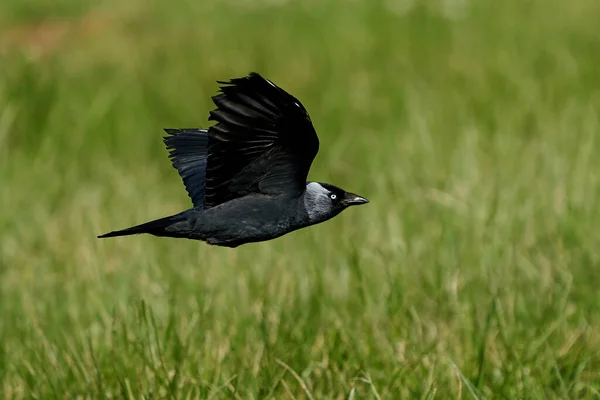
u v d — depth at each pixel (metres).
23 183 15.53
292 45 20.81
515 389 8.93
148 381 8.99
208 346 9.50
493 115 16.72
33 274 12.12
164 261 11.91
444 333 9.90
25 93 18.88
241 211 7.22
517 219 11.95
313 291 10.54
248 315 10.16
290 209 7.24
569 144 14.63
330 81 19.03
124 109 18.28
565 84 17.98
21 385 9.50
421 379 9.04
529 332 9.84
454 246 11.38
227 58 20.19
